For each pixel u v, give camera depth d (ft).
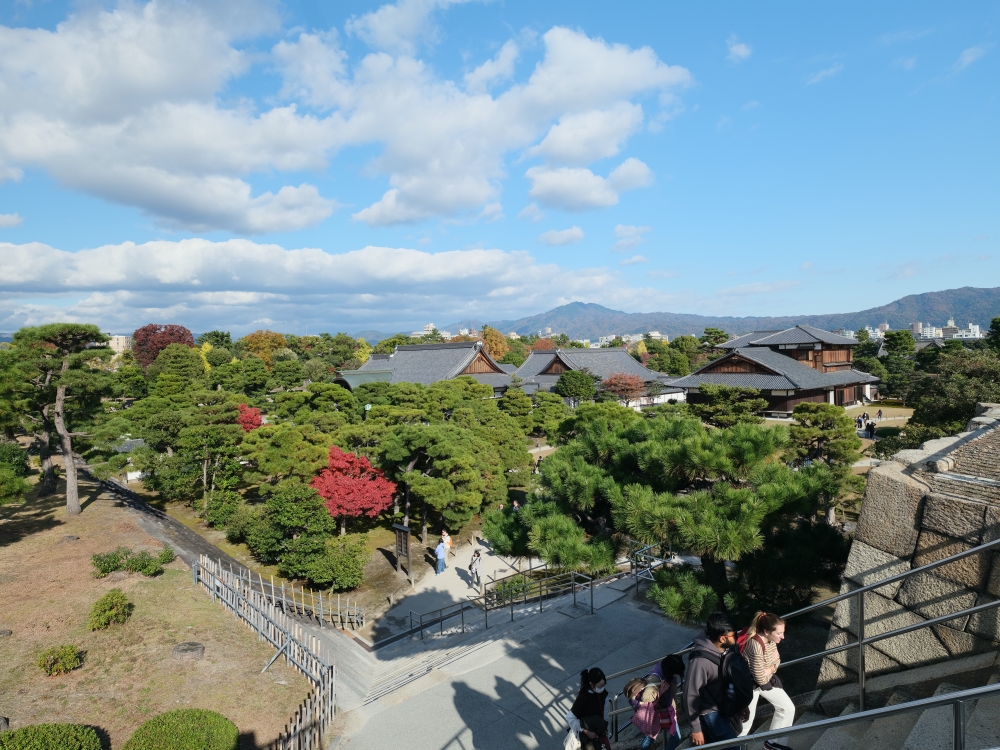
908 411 200.13
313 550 75.56
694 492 34.83
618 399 217.15
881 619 20.12
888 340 254.27
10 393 75.46
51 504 87.86
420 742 33.35
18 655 43.47
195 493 111.04
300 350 407.64
